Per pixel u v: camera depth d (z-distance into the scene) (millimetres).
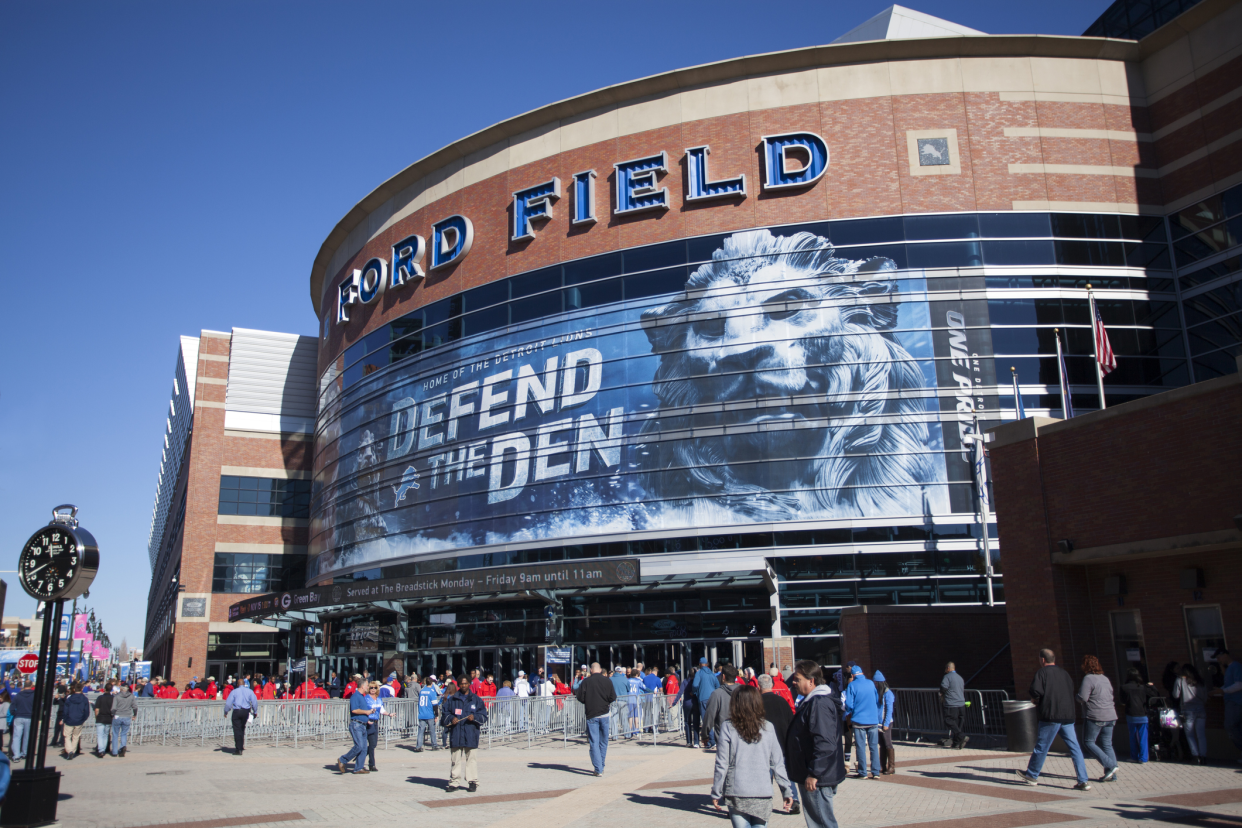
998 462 20188
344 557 49531
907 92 40281
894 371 37469
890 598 35469
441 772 18266
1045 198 39094
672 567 37625
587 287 42375
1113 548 17438
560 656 32531
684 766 17641
